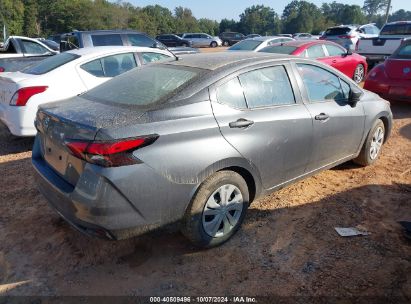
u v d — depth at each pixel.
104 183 2.57
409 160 5.30
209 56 3.76
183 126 2.88
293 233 3.50
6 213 3.88
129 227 2.72
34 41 10.30
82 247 3.32
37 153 3.40
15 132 5.59
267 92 3.53
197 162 2.91
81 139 2.63
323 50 9.72
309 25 106.00
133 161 2.62
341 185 4.48
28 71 6.17
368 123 4.62
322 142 3.98
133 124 2.70
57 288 2.85
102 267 3.08
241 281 2.90
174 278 2.95
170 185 2.80
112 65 6.48
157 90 3.15
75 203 2.70
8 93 5.62
